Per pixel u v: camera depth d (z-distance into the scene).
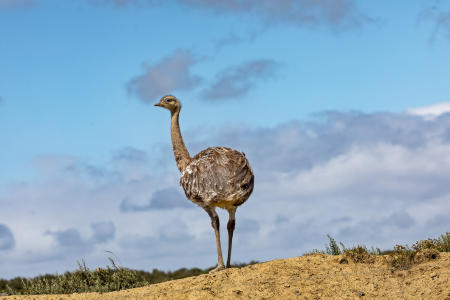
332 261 22.23
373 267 21.50
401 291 18.94
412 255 21.98
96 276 28.80
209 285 20.50
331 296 18.86
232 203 23.23
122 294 20.97
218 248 23.03
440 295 18.27
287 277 20.55
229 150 24.38
